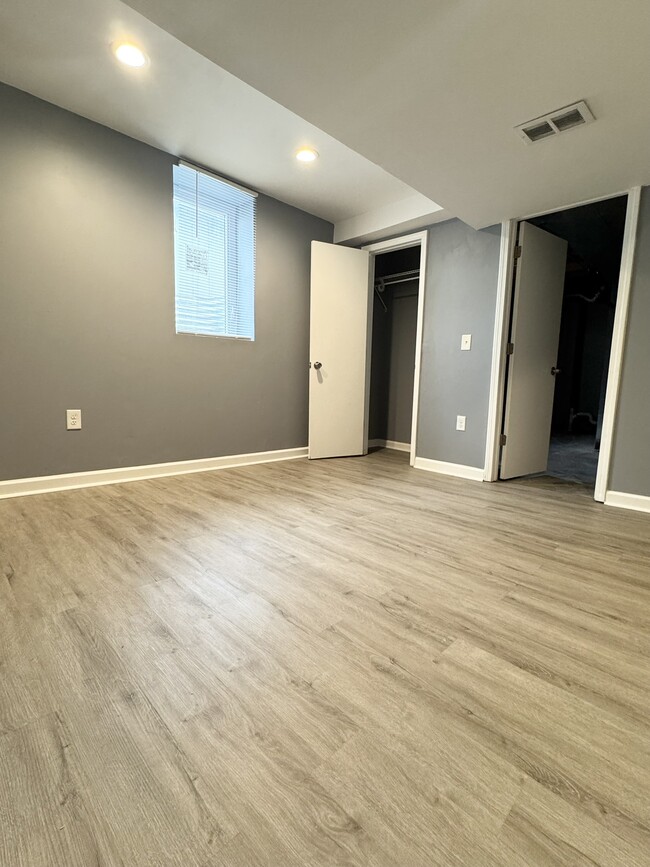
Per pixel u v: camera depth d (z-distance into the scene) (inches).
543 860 24.5
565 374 270.8
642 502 96.8
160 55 75.4
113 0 64.2
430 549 71.3
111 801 27.4
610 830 26.3
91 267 99.8
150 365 112.4
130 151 103.2
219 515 86.5
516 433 125.2
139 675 39.4
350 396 157.0
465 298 126.7
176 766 30.0
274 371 143.6
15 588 55.1
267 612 50.8
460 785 29.2
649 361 94.8
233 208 126.9
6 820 26.1
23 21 68.1
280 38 55.0
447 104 67.4
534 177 90.2
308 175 119.6
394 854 24.6
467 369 127.1
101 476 106.2
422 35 53.8
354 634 46.7
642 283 94.4
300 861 24.1
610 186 93.9
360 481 120.2
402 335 177.2
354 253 151.4
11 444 92.4
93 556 65.2
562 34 52.7
